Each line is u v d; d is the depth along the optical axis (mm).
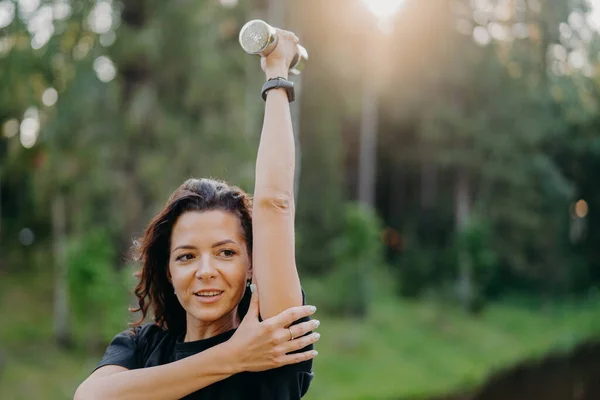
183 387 1447
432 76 25500
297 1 22906
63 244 13461
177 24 13250
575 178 30516
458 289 22656
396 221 29141
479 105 25672
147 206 13180
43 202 13508
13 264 18578
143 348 1694
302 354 1466
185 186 1598
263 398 1511
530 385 16469
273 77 1579
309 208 22812
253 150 13852
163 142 13172
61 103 12211
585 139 29516
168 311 1716
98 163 12531
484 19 25188
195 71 13414
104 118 12680
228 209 1542
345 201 26844
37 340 13406
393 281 24688
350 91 24781
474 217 23906
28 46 11938
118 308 12422
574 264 29141
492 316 22891
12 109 12516
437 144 26109
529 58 24938
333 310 18609
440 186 27500
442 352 17266
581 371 18672
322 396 12492
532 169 26453
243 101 14039
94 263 12297
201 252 1517
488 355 18047
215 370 1437
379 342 16688
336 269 19375
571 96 26484
